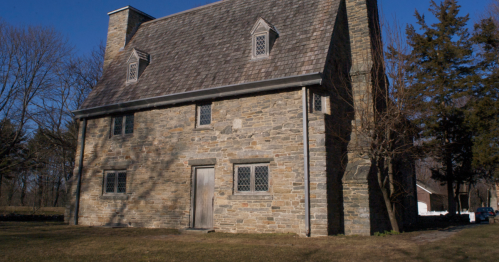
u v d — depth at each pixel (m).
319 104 12.72
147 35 18.81
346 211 12.20
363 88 13.55
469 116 19.41
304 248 9.14
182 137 14.27
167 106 14.80
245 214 12.55
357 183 12.10
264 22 13.83
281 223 11.95
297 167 11.96
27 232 12.94
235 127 13.24
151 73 16.22
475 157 19.16
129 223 14.79
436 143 19.28
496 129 18.45
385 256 7.99
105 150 16.03
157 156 14.70
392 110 12.37
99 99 16.53
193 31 17.16
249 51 14.25
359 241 10.16
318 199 11.54
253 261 7.71
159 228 14.02
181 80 14.80
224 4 17.53
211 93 13.58
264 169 12.63
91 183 16.11
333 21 13.42
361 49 14.10
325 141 11.79
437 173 22.36
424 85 18.09
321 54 12.44
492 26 21.36
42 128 26.67
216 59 14.81
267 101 12.82
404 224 15.54
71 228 14.41
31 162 25.98
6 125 22.30
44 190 43.19
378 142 12.15
